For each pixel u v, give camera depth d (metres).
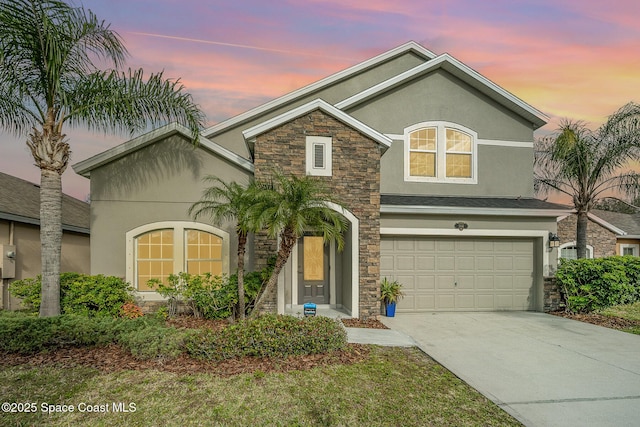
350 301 10.48
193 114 9.85
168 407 4.95
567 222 18.53
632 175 13.94
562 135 13.77
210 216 10.70
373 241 10.36
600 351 7.98
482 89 14.11
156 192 10.57
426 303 12.17
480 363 7.08
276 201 8.20
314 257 12.02
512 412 5.12
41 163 8.55
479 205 12.34
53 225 8.61
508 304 12.52
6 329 6.75
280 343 6.68
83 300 8.99
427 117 13.88
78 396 5.21
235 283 9.60
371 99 13.66
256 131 9.95
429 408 5.15
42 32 8.01
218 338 6.62
